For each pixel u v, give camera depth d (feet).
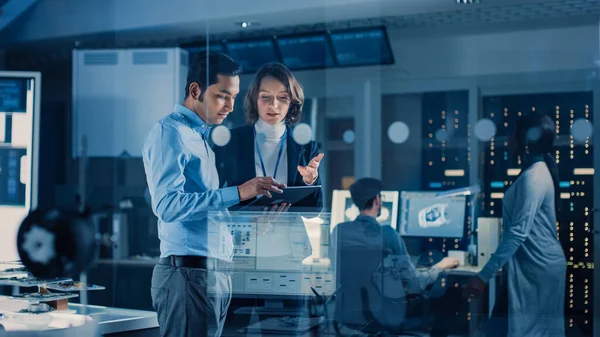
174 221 12.32
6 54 21.31
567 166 17.07
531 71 18.39
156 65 19.06
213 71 13.00
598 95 17.88
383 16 18.11
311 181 13.32
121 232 19.16
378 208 16.11
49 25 20.26
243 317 12.76
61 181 20.92
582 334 15.34
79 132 20.25
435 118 18.99
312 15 17.72
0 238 15.20
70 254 12.76
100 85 19.89
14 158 15.35
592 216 16.37
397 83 19.02
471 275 16.01
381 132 19.13
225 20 17.95
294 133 13.35
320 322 13.43
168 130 12.53
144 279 17.74
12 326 10.65
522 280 14.46
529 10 17.62
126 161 19.89
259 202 12.87
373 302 15.58
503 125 18.60
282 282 13.00
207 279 12.38
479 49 18.75
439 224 17.06
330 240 13.32
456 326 15.62
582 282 15.93
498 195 17.93
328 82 18.76
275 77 13.12
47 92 21.43
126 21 18.92
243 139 13.08
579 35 18.03
